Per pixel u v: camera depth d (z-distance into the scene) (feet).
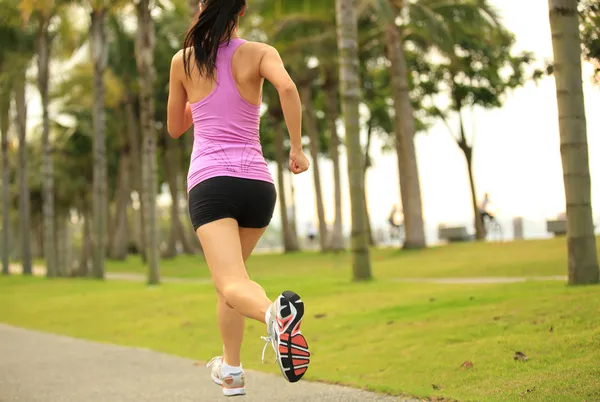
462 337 22.09
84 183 156.56
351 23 46.32
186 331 33.78
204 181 11.36
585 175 29.43
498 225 96.63
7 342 33.53
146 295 51.29
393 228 120.57
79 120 134.41
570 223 29.50
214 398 17.90
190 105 11.94
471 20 80.94
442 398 15.65
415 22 82.74
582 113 29.55
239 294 10.71
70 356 27.96
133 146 126.00
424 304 29.84
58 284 73.05
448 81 104.68
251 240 12.07
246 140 11.64
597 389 14.82
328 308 33.14
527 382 16.20
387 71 108.37
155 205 66.54
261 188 11.59
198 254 139.44
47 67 97.66
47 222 99.35
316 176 106.83
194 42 11.76
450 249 73.10
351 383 18.24
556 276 44.57
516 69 83.92
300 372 9.94
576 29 29.68
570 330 20.40
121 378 22.18
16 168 160.76
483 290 32.17
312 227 149.07
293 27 87.45
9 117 114.11
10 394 20.31
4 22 100.48
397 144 89.61
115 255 138.41
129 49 110.93
